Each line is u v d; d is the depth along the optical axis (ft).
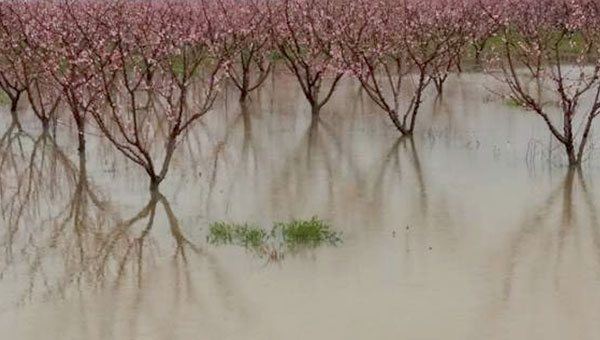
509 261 53.42
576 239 57.67
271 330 43.62
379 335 42.78
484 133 93.71
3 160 85.30
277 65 157.69
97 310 47.03
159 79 128.06
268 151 87.81
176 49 111.45
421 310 45.88
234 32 125.29
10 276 52.80
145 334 43.57
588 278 50.34
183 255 56.08
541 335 42.52
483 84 130.00
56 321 45.55
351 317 45.01
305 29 124.77
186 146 90.58
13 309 47.32
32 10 130.52
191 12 140.05
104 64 87.25
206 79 132.77
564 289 48.65
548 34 139.03
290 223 61.52
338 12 128.47
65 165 82.99
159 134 96.99
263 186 73.46
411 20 131.95
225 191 72.02
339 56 105.70
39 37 114.73
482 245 56.59
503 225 60.90
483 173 76.28
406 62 137.08
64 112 109.50
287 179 75.82
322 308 46.32
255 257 55.01
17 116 107.45
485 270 51.90
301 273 51.80
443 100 117.50
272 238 58.70
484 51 164.86
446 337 42.45
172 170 79.87
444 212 64.44
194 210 66.44
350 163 81.66
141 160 72.33
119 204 68.90
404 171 77.92
